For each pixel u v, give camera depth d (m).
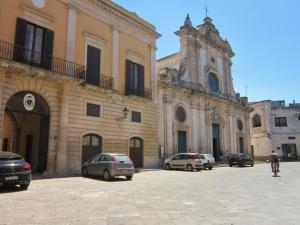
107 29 20.39
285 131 46.56
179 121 28.97
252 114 48.84
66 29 17.48
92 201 8.20
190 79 31.41
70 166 16.53
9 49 14.44
